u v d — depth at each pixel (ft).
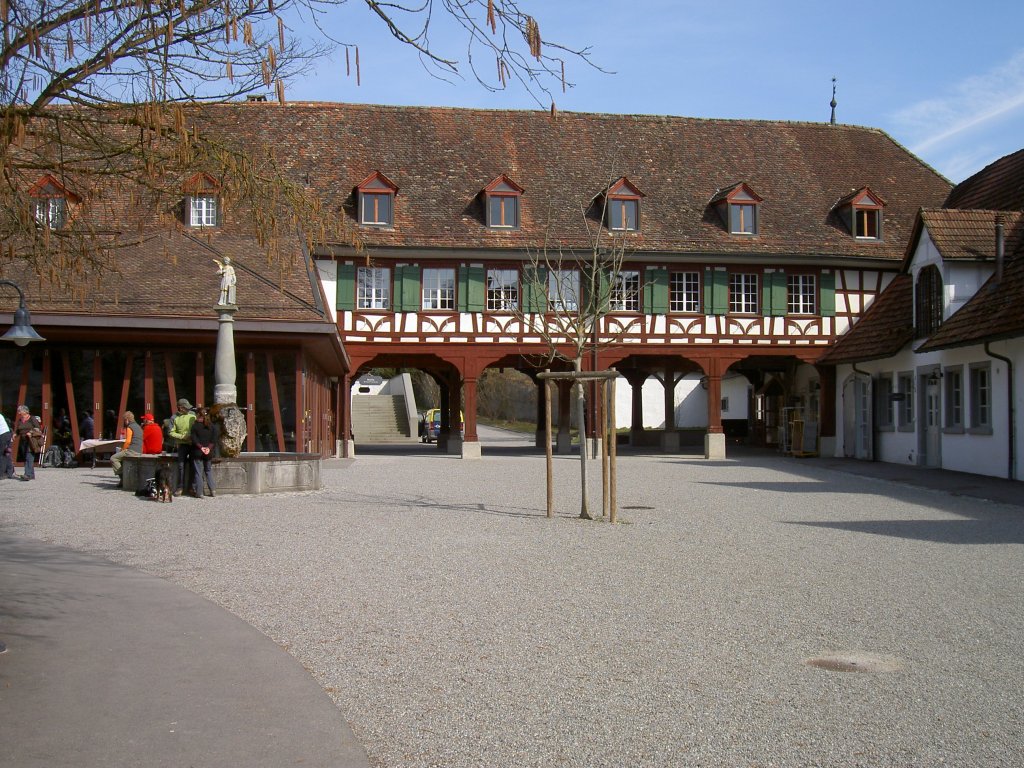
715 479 76.48
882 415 102.37
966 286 85.40
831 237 115.24
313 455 65.72
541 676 21.12
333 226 27.14
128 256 87.25
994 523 48.11
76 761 16.21
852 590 30.53
